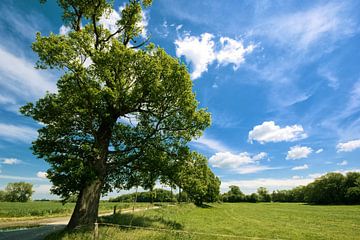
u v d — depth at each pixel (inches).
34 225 1005.8
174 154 786.2
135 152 758.5
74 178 601.6
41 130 660.7
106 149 720.3
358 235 970.7
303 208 3329.2
